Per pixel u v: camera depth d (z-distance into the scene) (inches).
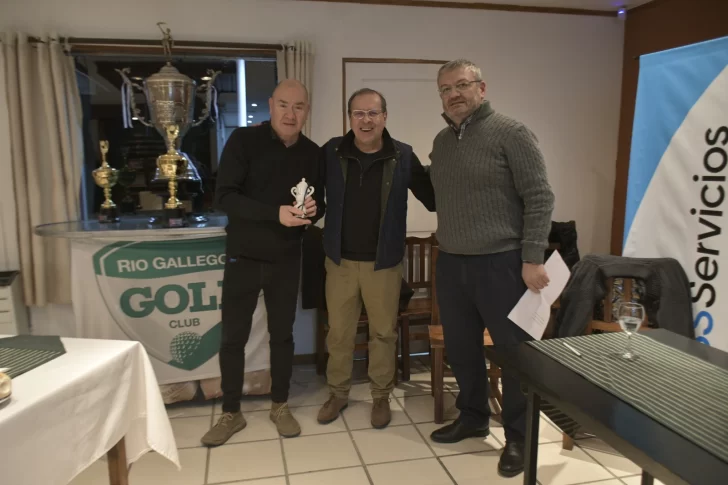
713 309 68.5
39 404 45.0
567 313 93.2
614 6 133.7
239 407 99.2
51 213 114.4
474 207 80.4
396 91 129.3
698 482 33.2
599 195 145.2
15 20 109.7
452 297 86.9
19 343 59.7
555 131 139.6
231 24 119.2
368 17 125.3
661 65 73.9
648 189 77.2
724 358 54.4
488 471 85.4
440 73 81.2
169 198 105.3
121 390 58.2
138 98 119.6
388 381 101.7
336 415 102.9
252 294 95.3
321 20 123.3
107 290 98.7
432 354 110.7
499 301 80.7
